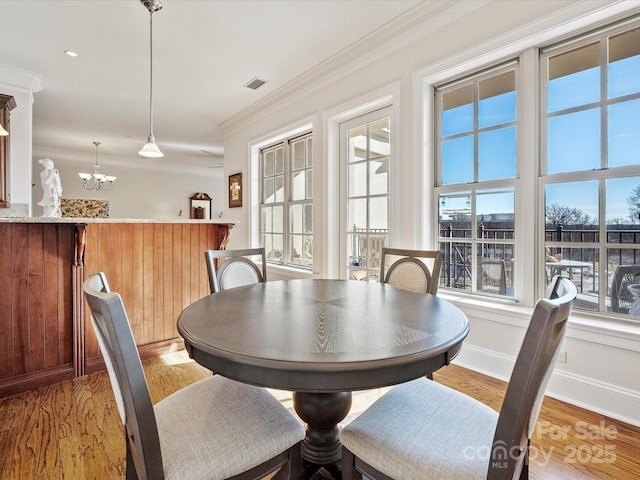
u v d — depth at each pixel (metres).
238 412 1.07
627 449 1.55
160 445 0.89
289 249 4.25
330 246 3.44
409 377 0.93
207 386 1.22
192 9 2.39
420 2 2.35
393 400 1.14
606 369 1.81
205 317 1.26
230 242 5.15
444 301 1.53
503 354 2.20
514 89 2.23
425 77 2.53
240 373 0.93
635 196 1.80
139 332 2.69
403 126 2.69
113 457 1.51
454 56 2.34
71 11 2.39
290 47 2.91
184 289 2.93
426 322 1.20
